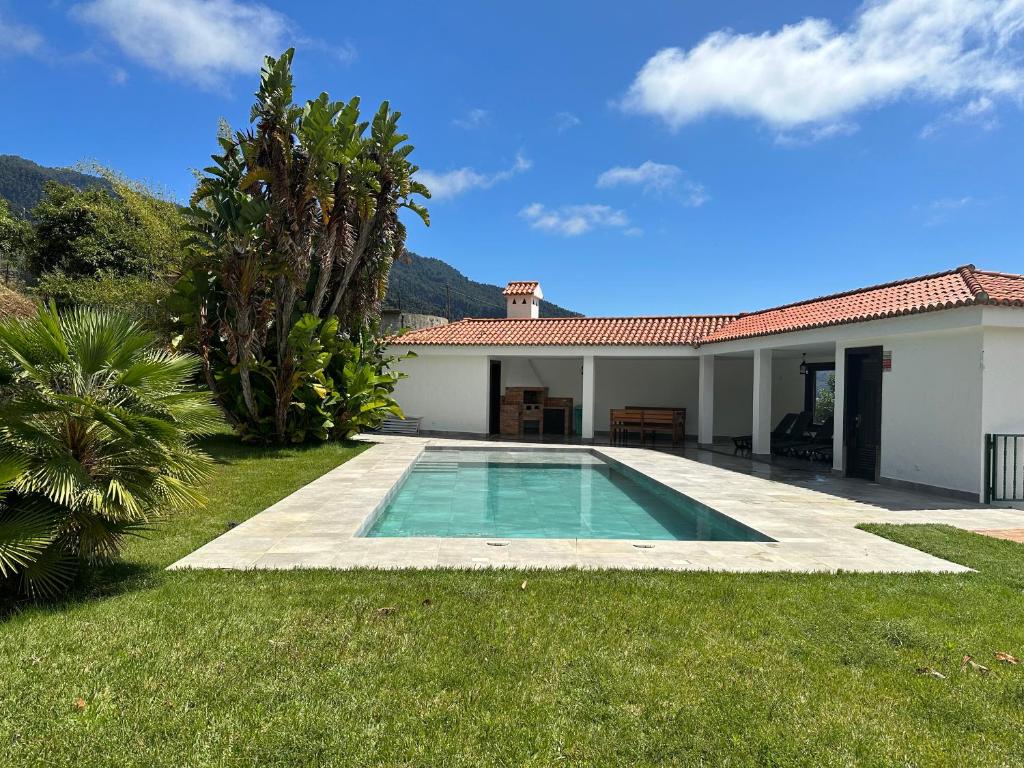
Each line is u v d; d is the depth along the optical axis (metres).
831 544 5.86
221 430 4.79
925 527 6.57
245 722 2.53
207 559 4.99
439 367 18.97
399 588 4.22
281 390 13.16
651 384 20.94
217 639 3.32
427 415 19.06
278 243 12.37
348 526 6.30
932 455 9.16
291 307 13.28
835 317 11.08
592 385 17.28
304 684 2.86
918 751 2.44
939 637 3.55
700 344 15.98
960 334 8.73
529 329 19.39
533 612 3.83
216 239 12.29
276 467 10.96
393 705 2.70
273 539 5.72
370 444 15.28
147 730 2.45
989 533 6.48
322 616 3.68
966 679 3.05
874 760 2.38
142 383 4.21
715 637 3.51
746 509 7.75
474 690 2.85
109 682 2.83
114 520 4.06
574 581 4.46
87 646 3.21
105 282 22.73
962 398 8.68
